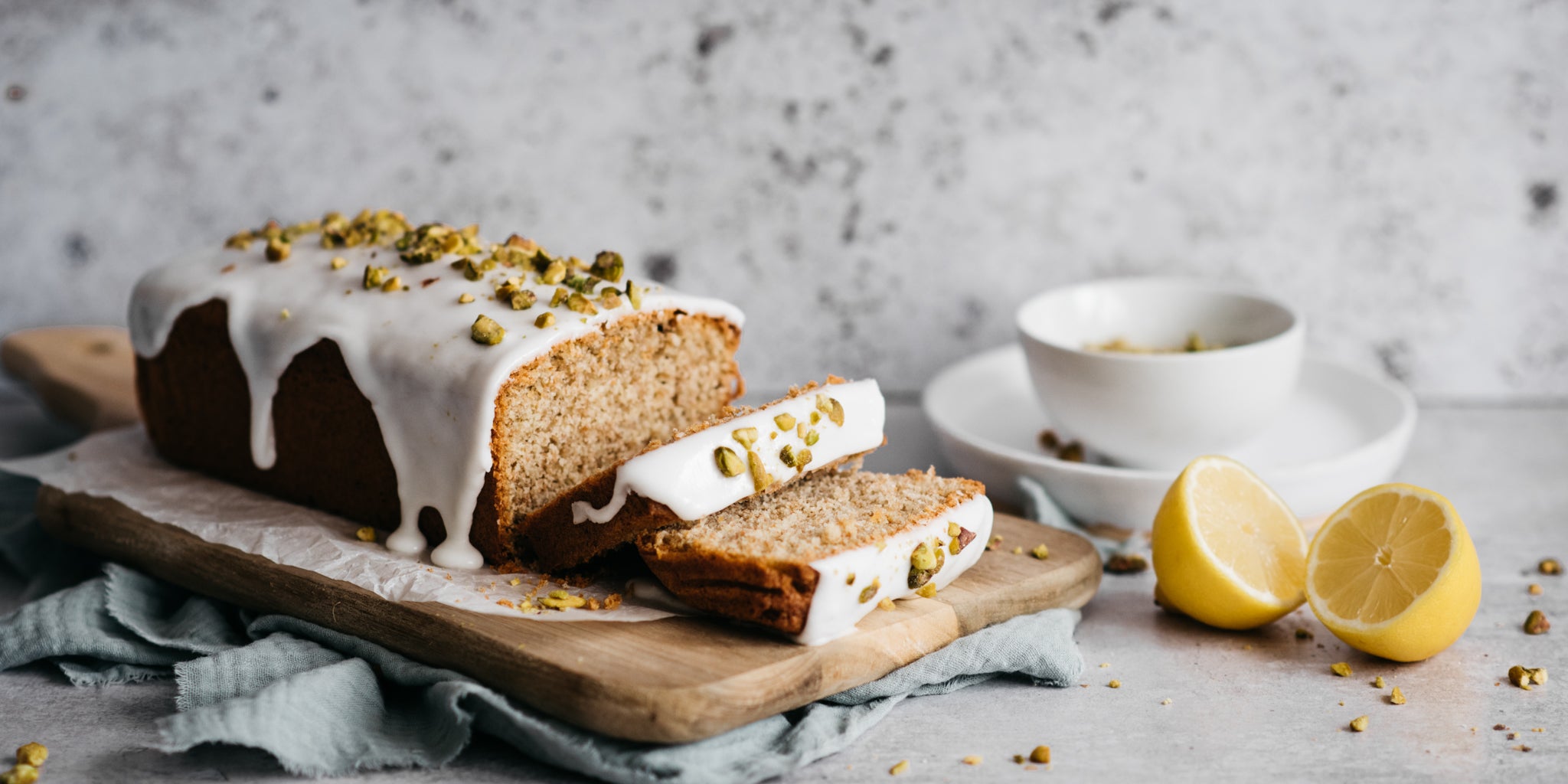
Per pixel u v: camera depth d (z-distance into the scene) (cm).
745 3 113
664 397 95
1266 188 115
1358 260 116
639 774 76
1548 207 114
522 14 113
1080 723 81
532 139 116
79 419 111
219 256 100
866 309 118
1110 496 97
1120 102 114
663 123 115
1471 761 78
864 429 90
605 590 86
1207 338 108
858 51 113
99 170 117
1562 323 117
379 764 79
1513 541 98
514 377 87
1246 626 88
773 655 80
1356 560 86
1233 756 79
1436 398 119
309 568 88
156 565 92
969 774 78
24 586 95
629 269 118
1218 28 112
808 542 83
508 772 79
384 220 102
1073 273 117
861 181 116
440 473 89
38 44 114
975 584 87
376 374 90
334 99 115
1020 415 112
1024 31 113
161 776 78
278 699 79
